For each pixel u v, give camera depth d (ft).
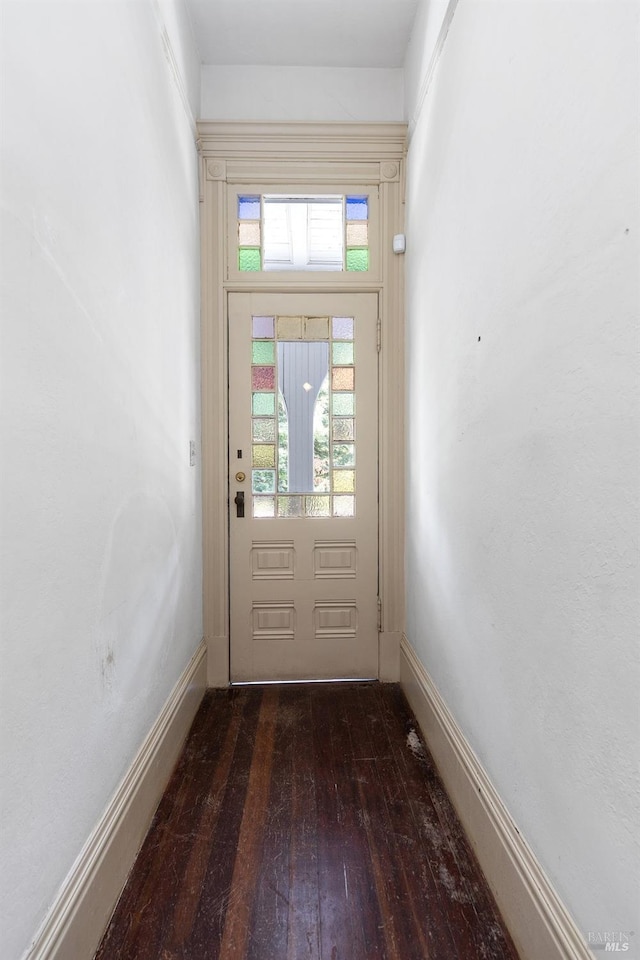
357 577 8.20
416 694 6.94
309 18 6.98
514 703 3.84
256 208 7.99
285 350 8.02
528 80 3.51
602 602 2.74
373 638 8.19
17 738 2.78
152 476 5.23
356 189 7.90
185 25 6.74
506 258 3.93
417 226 7.00
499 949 3.68
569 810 3.07
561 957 3.03
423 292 6.66
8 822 2.69
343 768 5.83
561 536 3.15
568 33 2.98
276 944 3.73
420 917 3.94
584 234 2.85
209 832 4.82
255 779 5.62
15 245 2.76
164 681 5.67
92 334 3.75
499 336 4.08
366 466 8.13
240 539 8.09
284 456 8.13
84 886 3.48
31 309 2.92
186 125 6.84
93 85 3.76
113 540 4.16
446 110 5.55
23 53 2.82
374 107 7.92
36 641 2.98
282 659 8.12
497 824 4.05
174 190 6.17
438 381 5.92
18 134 2.78
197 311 7.62
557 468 3.19
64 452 3.32
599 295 2.72
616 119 2.55
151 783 4.99
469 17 4.74
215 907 4.01
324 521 8.15
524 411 3.64
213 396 7.88
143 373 4.95
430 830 4.85
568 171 3.01
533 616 3.52
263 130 7.68
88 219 3.67
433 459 6.17
